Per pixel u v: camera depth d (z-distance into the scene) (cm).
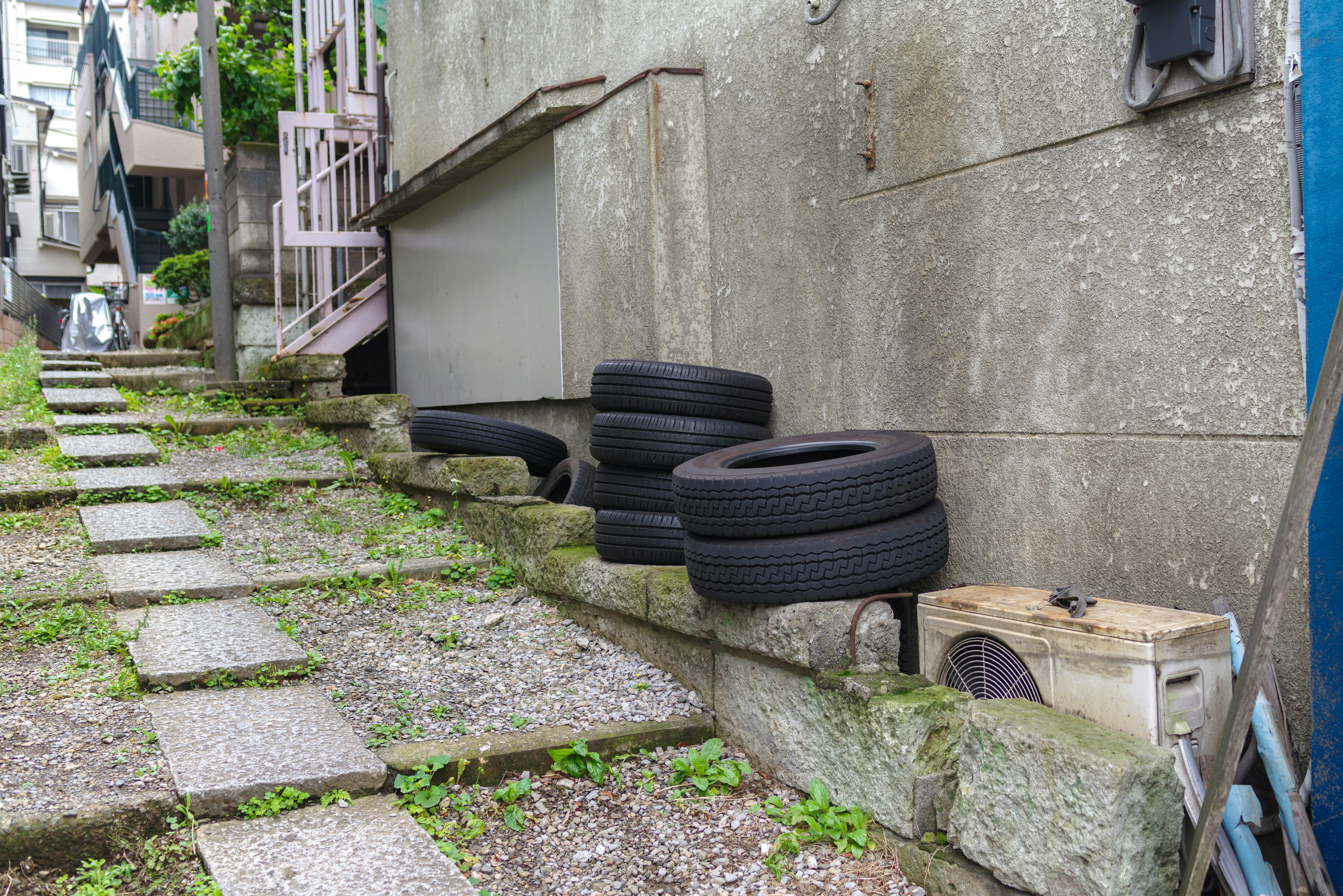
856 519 316
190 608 450
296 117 962
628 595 410
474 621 464
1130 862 223
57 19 4597
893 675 307
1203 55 267
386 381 1132
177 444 788
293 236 964
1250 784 269
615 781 332
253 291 1041
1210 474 277
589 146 575
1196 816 235
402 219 961
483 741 335
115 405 880
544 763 333
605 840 298
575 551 473
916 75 374
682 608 374
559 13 652
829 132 421
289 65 1495
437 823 295
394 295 991
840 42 413
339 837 272
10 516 568
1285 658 261
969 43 350
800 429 446
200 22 1069
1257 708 246
